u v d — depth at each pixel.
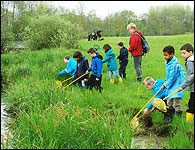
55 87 6.19
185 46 4.04
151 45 21.31
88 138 3.77
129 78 8.15
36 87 6.42
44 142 3.79
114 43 21.23
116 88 6.79
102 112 5.07
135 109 5.22
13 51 15.34
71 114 4.44
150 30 63.59
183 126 4.01
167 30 63.12
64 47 15.80
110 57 7.21
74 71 7.37
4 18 17.56
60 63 9.23
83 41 24.67
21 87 6.85
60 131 3.92
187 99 5.53
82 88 6.87
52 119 4.14
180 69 4.28
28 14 32.50
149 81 4.74
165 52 4.39
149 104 4.48
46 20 17.47
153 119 4.57
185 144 3.52
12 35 17.44
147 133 4.27
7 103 6.40
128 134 3.82
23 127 4.41
